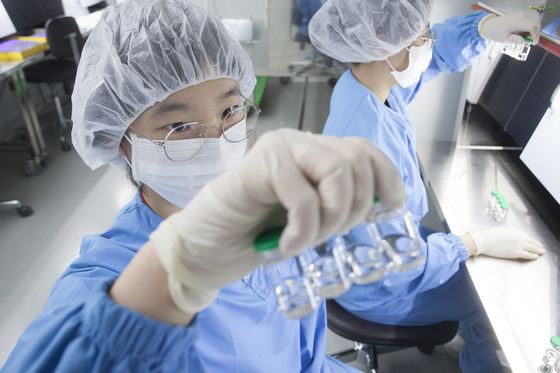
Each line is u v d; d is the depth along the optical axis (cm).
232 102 87
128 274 48
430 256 118
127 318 46
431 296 133
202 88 82
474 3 166
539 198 142
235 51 90
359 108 130
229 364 74
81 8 435
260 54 329
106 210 284
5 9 336
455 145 175
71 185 311
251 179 34
